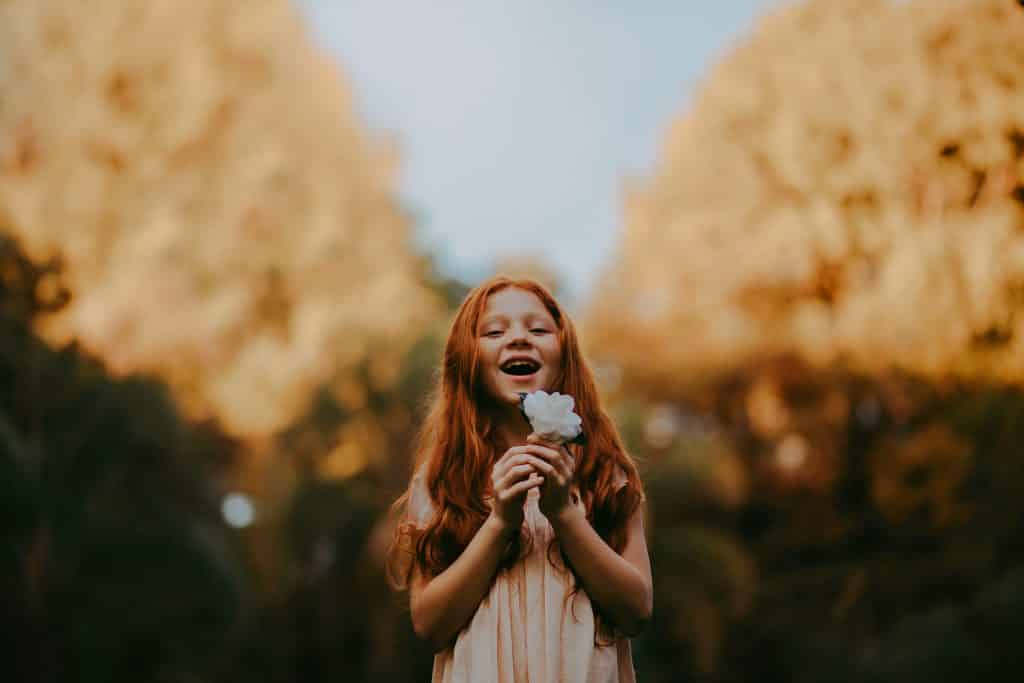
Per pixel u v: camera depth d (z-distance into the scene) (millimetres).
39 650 9898
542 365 2021
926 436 10047
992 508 9688
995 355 6117
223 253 17172
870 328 8938
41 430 10773
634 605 1784
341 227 19969
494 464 1994
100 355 11578
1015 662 9445
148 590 10688
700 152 15219
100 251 14078
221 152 18438
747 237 13320
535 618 1789
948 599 11266
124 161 16109
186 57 17953
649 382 16844
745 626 14531
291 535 15125
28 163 14648
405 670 14172
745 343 14586
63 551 10367
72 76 15766
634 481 2031
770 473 15336
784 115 7809
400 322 18297
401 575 2117
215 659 11781
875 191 5711
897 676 10383
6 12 15070
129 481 11492
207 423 14992
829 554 14734
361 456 15820
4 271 11438
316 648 15094
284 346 17609
